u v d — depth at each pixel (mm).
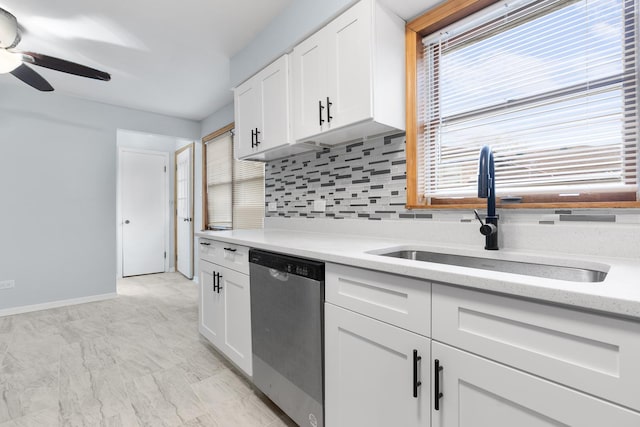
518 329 720
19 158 3129
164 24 2084
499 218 1317
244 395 1695
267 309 1524
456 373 827
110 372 1930
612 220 1062
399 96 1595
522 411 714
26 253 3156
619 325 585
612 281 702
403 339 951
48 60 1940
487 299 766
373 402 1051
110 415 1522
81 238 3436
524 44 1318
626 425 578
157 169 5070
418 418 916
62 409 1568
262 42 2156
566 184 1214
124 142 4812
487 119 1428
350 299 1122
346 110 1552
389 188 1745
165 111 3869
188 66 2668
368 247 1357
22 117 3139
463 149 1503
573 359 643
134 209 4863
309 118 1772
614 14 1107
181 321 2836
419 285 908
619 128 1096
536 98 1283
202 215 4238
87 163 3475
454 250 1317
